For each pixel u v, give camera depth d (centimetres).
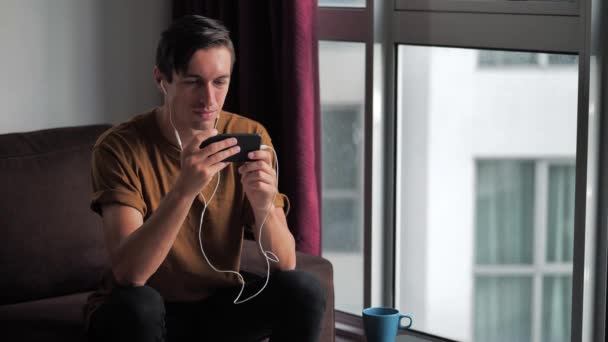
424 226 290
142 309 181
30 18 284
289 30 259
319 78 273
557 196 278
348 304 299
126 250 187
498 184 286
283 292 196
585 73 230
